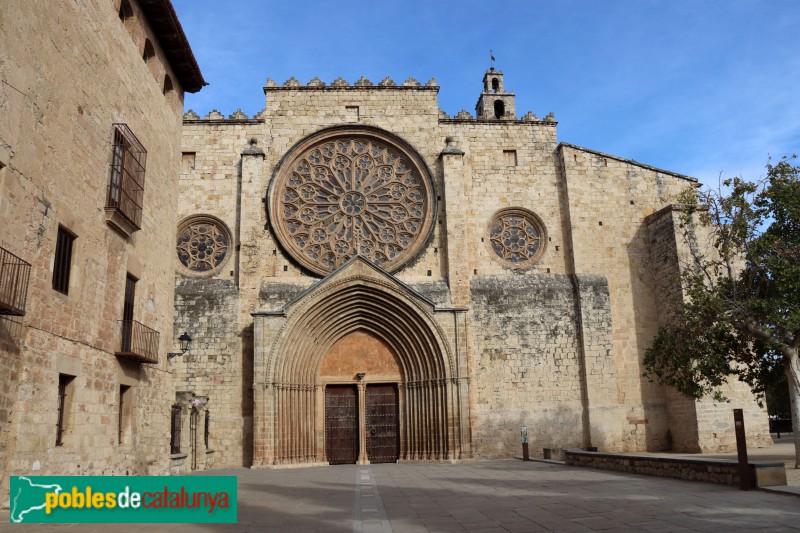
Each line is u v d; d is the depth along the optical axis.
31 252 14.48
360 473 26.16
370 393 35.03
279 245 35.78
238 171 36.59
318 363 34.59
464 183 37.53
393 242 36.69
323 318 34.00
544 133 38.75
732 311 23.05
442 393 33.06
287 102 37.88
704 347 23.72
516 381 34.69
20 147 14.02
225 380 33.31
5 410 13.28
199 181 36.31
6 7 13.47
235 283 34.84
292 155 37.00
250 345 33.69
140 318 21.17
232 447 32.62
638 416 34.69
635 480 18.95
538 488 17.77
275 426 31.53
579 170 37.66
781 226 23.89
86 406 16.95
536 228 37.69
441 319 33.56
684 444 33.25
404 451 33.84
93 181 17.78
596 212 37.16
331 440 34.47
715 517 11.38
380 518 12.73
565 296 35.94
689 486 16.62
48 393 15.00
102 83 18.44
